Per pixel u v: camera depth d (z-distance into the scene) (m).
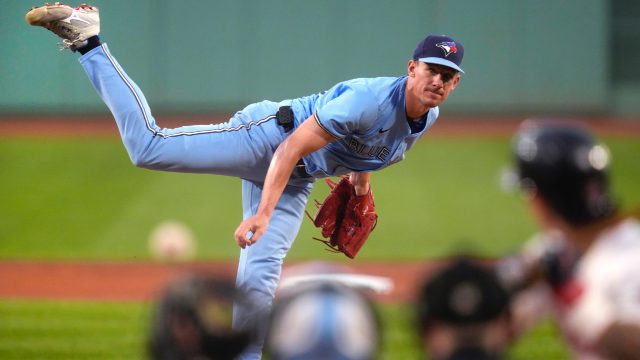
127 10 87.19
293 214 21.45
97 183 63.97
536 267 9.68
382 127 19.31
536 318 9.99
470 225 54.34
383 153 20.25
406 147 20.73
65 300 35.94
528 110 89.12
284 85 88.62
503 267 9.61
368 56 88.31
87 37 19.67
